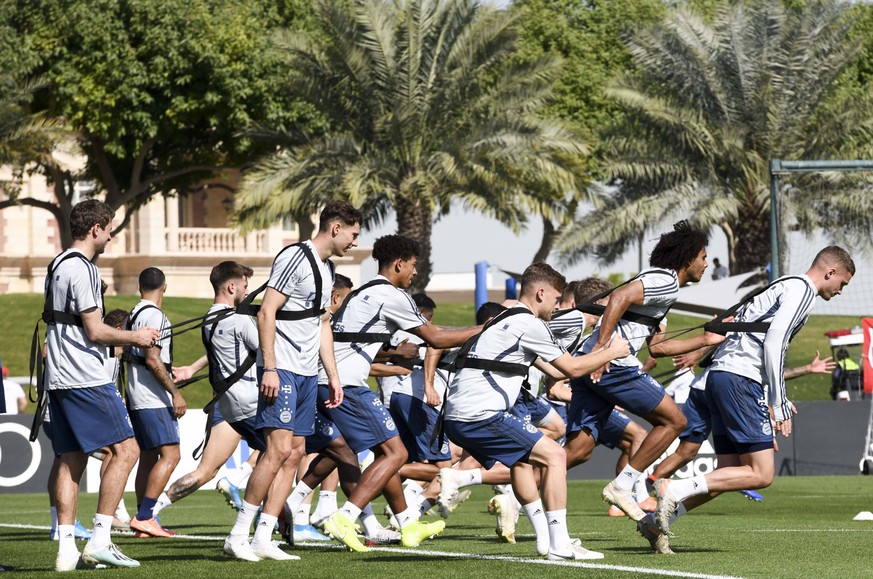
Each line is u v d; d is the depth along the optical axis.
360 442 24.75
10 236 147.12
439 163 85.94
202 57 105.19
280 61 105.38
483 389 22.05
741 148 94.38
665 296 24.27
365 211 94.12
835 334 83.94
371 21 85.00
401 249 25.09
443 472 27.09
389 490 25.41
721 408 23.12
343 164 87.00
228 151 113.88
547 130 87.44
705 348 27.44
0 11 105.31
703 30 96.75
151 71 107.06
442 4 85.81
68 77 105.88
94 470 51.66
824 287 22.84
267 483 22.58
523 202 89.75
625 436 29.98
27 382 69.62
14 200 112.69
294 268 22.50
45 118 108.44
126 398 29.69
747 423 22.88
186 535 29.98
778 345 22.38
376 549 25.05
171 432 29.61
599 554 22.39
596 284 28.92
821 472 57.03
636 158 98.00
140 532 29.36
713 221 96.38
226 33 106.56
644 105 96.69
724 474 22.98
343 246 22.95
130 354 29.61
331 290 23.16
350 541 24.19
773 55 94.06
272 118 106.69
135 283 150.38
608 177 101.56
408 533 25.53
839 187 94.31
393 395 28.30
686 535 28.16
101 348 21.42
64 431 21.45
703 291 84.06
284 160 89.19
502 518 26.12
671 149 98.62
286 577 19.88
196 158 114.69
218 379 25.88
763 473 22.98
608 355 22.12
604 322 24.17
